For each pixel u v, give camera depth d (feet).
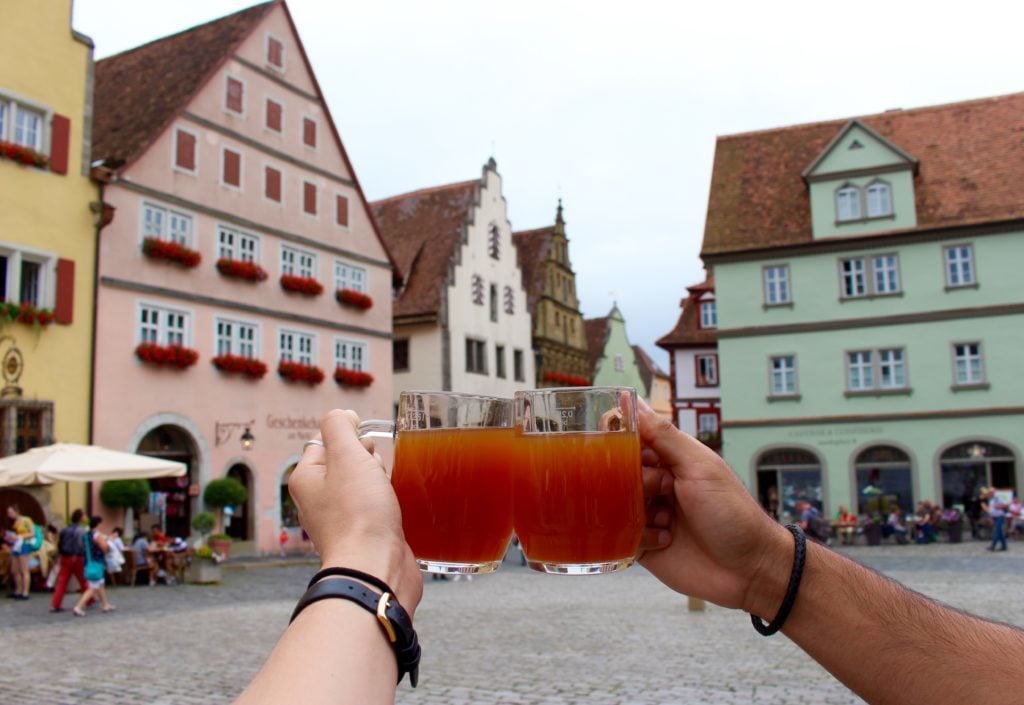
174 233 73.46
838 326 96.94
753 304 100.27
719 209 106.32
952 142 102.89
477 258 116.88
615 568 4.89
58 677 25.02
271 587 55.62
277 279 83.46
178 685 23.73
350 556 3.34
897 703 4.08
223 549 70.95
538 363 130.93
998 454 90.02
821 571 4.45
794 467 96.99
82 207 66.03
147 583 58.34
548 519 4.89
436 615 39.47
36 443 61.26
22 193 62.03
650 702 20.77
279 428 81.82
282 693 2.71
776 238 100.63
